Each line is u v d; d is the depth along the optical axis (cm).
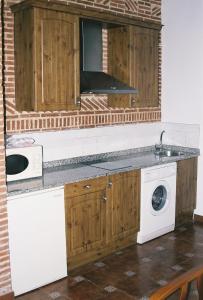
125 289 324
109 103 456
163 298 142
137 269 360
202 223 489
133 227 410
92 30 410
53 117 399
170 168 444
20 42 350
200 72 473
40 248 322
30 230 313
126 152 484
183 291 151
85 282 336
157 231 439
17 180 332
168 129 520
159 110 525
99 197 367
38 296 313
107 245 386
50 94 352
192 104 488
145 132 506
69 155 419
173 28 495
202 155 482
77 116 423
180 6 483
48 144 397
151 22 455
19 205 303
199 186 490
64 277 343
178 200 465
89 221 361
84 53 404
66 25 357
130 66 434
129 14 464
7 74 359
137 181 407
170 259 382
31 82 343
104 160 444
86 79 395
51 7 340
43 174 363
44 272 328
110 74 454
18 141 358
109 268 363
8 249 299
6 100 360
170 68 506
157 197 448
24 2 334
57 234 333
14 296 307
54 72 353
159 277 345
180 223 479
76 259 360
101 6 430
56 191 327
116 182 383
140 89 452
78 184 346
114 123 466
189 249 407
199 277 157
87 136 435
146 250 405
